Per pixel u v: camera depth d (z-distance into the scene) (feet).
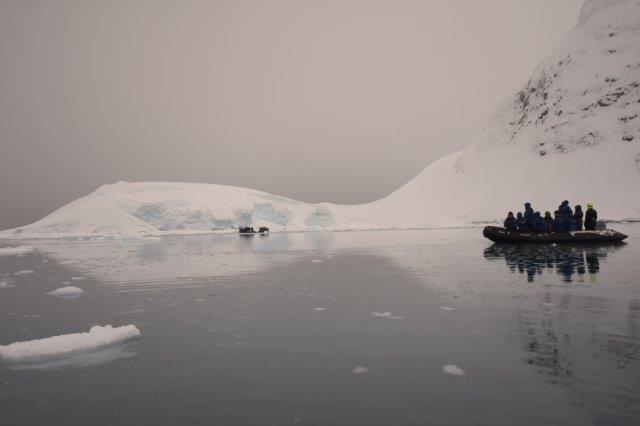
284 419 11.32
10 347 17.24
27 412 12.12
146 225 204.64
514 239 69.72
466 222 232.53
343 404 12.13
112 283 36.55
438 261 47.65
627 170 201.87
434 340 17.67
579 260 43.62
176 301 27.68
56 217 215.31
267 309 24.56
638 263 40.14
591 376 13.48
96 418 11.66
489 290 28.30
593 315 20.81
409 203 296.92
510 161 257.96
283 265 47.88
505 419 10.99
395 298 26.84
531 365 14.55
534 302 24.09
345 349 16.87
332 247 78.43
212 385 13.69
